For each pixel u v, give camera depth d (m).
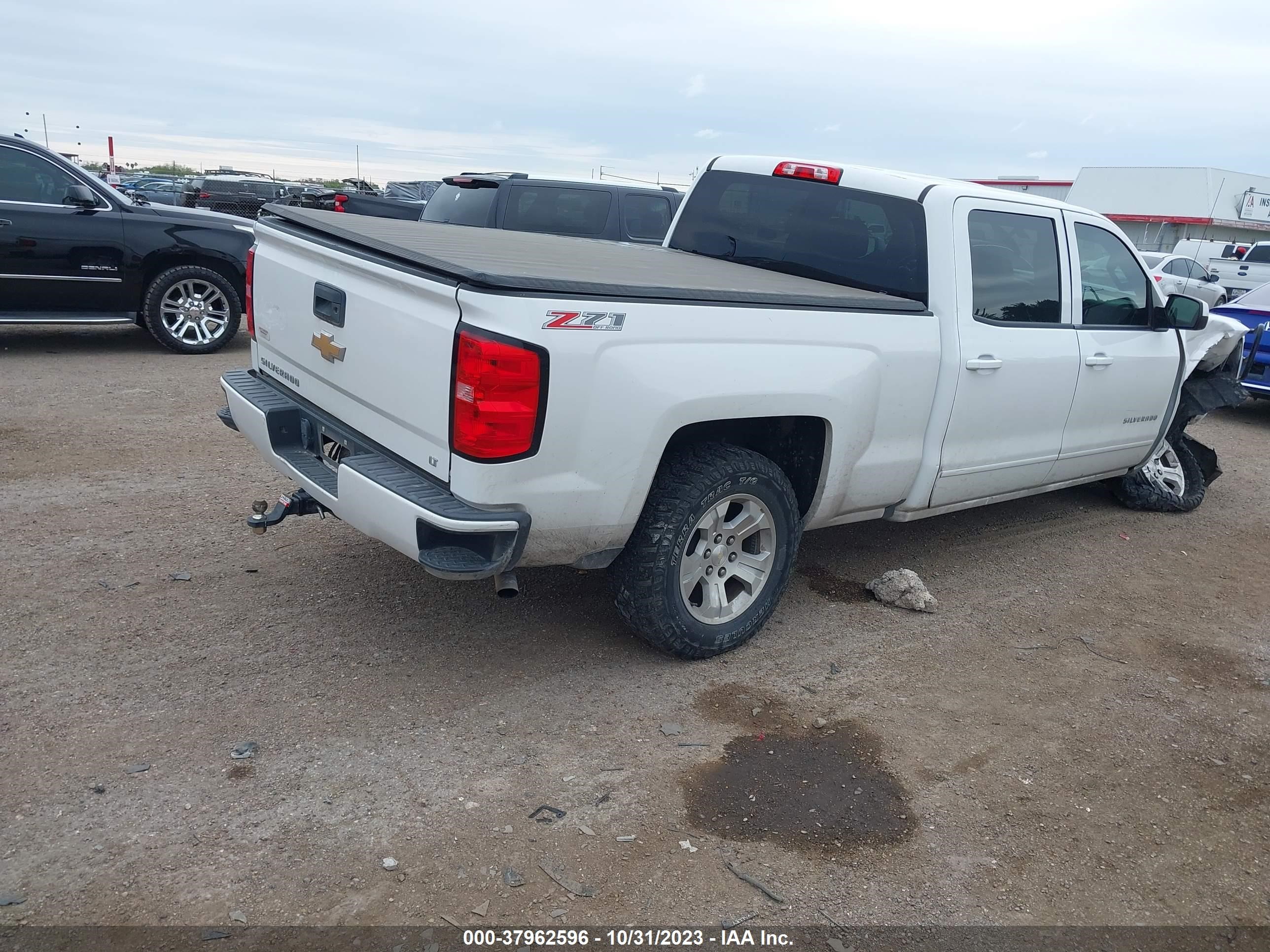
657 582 3.58
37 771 2.92
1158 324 5.62
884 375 4.03
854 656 4.13
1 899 2.43
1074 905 2.73
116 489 5.39
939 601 4.79
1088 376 5.11
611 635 4.13
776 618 4.45
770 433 4.05
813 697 3.75
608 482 3.26
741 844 2.86
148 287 9.17
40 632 3.74
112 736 3.13
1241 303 10.36
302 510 3.91
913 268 4.33
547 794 3.02
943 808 3.11
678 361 3.30
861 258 4.53
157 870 2.57
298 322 3.83
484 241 4.26
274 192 25.14
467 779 3.06
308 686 3.53
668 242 5.49
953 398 4.32
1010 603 4.85
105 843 2.65
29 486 5.32
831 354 3.79
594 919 2.52
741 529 3.85
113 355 9.24
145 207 9.09
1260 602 5.12
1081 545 5.79
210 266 9.53
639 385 3.21
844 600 4.72
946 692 3.88
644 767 3.20
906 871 2.80
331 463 3.79
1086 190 39.72
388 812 2.88
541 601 4.40
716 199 5.27
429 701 3.50
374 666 3.71
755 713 3.61
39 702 3.27
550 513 3.18
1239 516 6.66
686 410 3.35
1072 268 4.97
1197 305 5.45
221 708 3.35
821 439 3.95
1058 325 4.91
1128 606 4.93
